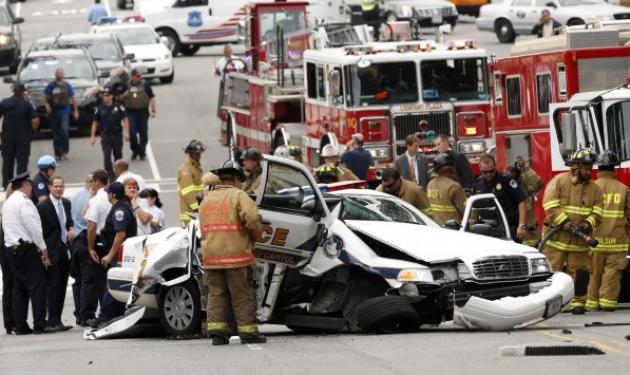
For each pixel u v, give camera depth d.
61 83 88.88
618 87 49.91
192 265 38.59
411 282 36.03
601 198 42.69
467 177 55.38
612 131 48.75
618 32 55.84
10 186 45.88
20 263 44.00
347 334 37.50
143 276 39.31
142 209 49.06
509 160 59.88
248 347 34.88
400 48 67.81
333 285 37.97
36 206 45.38
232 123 84.19
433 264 36.16
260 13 83.00
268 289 38.12
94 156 90.50
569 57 54.84
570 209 42.84
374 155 66.50
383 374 28.62
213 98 115.12
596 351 30.75
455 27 143.75
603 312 43.00
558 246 43.16
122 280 42.34
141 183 52.19
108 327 41.47
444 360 30.28
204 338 38.91
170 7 139.88
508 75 59.41
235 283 35.44
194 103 112.88
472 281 36.03
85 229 46.44
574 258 43.06
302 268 37.94
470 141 67.62
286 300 38.78
